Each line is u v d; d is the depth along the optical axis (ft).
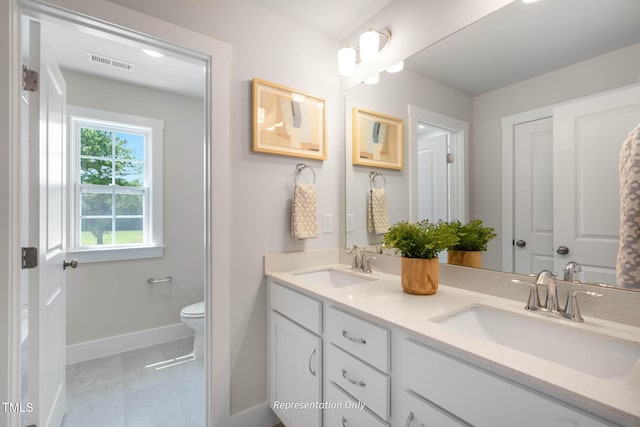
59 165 5.05
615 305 3.03
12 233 3.52
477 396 2.44
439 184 4.74
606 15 3.16
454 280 4.50
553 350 2.99
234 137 5.16
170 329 8.82
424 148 4.95
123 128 8.47
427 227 4.42
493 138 4.08
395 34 5.37
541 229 3.62
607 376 2.60
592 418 1.86
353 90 6.26
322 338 4.24
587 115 3.26
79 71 7.59
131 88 8.38
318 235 6.17
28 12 3.75
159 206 8.75
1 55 3.40
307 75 6.02
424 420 2.83
